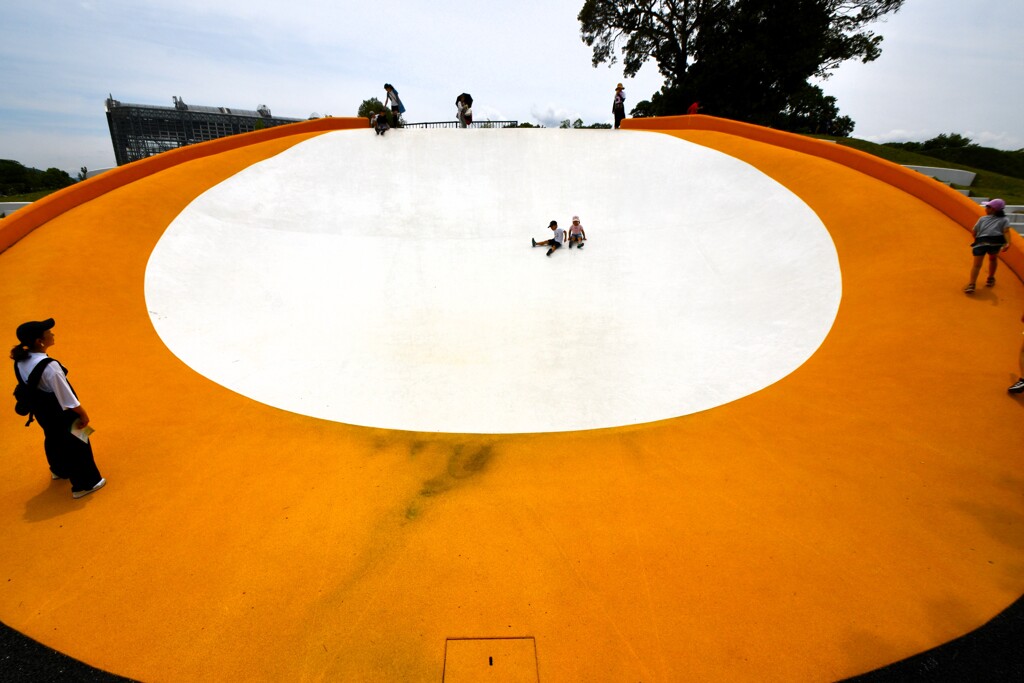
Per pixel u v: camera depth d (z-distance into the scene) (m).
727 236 9.48
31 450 4.13
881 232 7.56
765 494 3.67
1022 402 4.29
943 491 3.54
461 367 6.96
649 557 3.09
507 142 13.45
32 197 18.12
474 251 10.56
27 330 3.24
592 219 11.49
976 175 17.95
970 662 2.39
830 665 2.39
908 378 4.85
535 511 3.58
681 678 2.36
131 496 3.68
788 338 6.44
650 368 6.68
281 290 8.68
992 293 5.80
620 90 16.55
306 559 3.11
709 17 25.31
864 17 24.81
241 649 2.51
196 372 5.98
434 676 2.38
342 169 12.41
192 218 9.53
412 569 3.03
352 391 6.14
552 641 2.54
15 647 2.51
